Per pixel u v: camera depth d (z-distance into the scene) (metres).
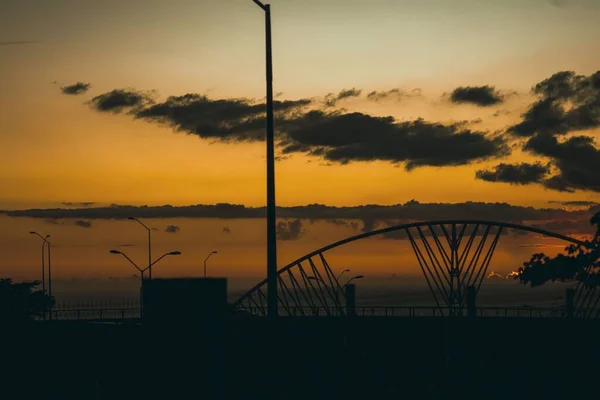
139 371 45.19
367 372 81.69
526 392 77.69
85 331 70.56
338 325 83.38
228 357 39.62
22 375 74.06
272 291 40.56
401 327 83.94
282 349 71.25
